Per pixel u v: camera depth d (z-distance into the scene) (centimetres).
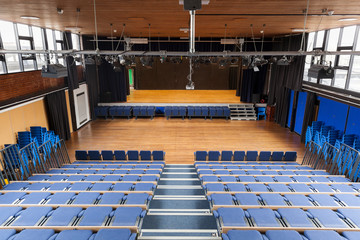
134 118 1706
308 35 1213
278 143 1262
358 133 937
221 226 413
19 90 977
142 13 697
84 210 430
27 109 1041
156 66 2173
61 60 1255
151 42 1650
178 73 2192
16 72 952
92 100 1622
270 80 1667
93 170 792
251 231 358
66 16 748
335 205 484
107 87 1742
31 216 414
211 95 1983
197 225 468
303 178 677
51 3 569
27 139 970
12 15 731
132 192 538
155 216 492
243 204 491
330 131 1010
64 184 604
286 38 1421
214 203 496
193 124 1567
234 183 611
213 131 1437
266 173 766
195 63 1559
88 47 1541
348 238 355
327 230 361
